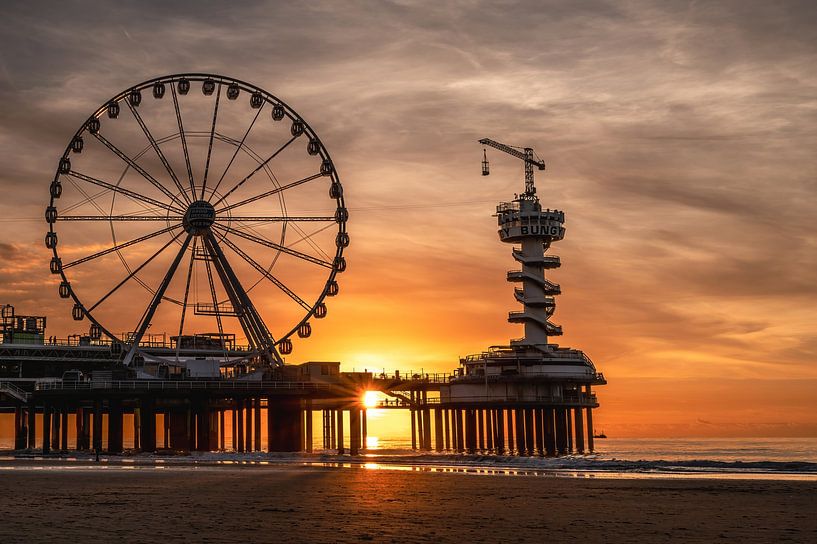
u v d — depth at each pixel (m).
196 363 119.50
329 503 47.56
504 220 146.25
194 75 117.75
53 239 113.69
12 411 152.00
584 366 143.00
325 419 146.12
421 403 143.75
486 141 153.25
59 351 144.50
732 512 43.81
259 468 82.06
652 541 34.47
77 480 64.44
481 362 142.88
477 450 145.38
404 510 44.34
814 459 158.88
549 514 42.91
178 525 38.09
